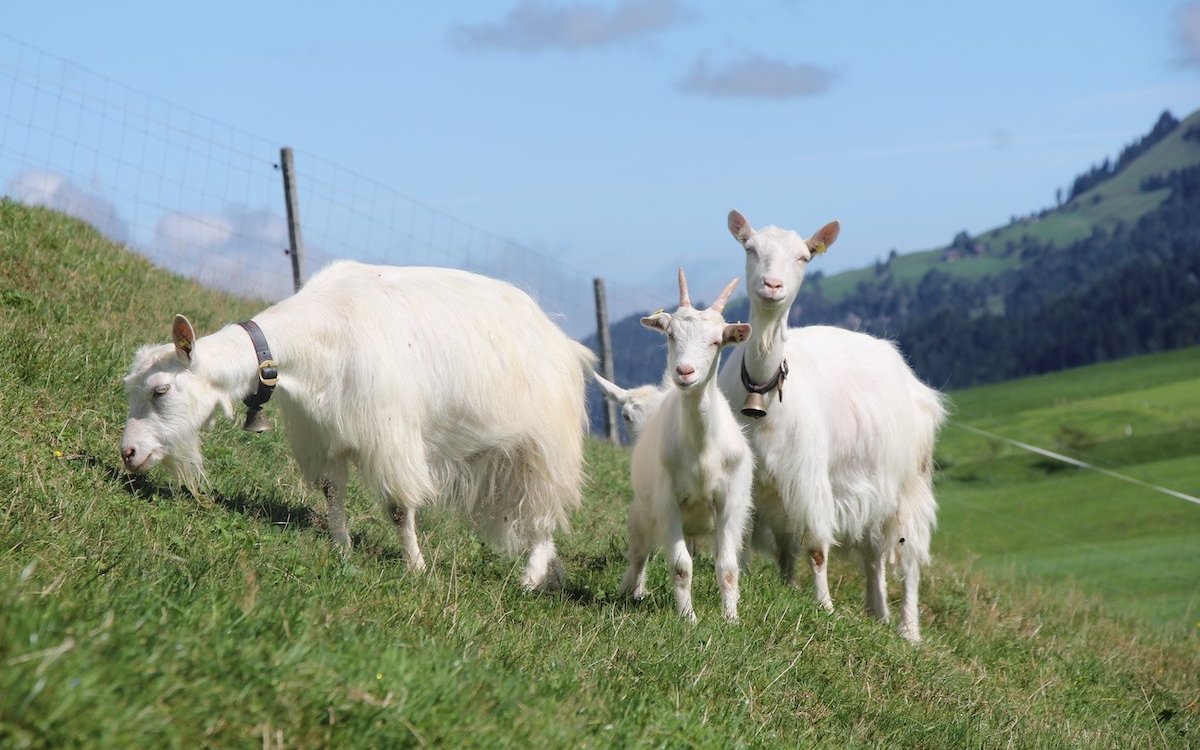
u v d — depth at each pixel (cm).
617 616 661
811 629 703
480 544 795
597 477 1151
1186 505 3919
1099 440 6216
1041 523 3666
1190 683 1039
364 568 623
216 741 333
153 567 494
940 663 744
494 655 498
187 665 356
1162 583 2342
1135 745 751
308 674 370
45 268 1002
